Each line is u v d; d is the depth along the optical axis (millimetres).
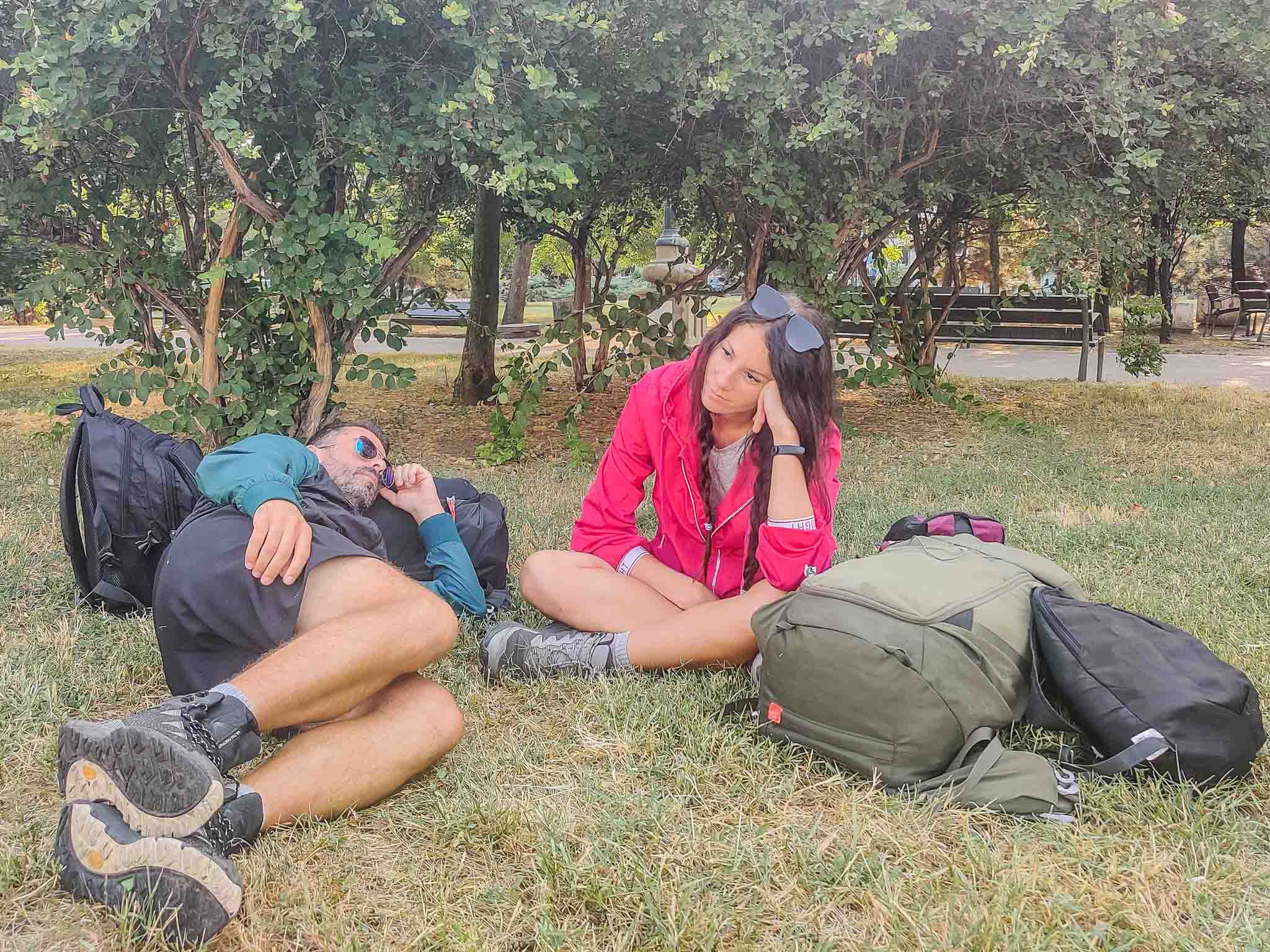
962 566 2602
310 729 2262
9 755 2318
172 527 3125
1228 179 7668
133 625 3158
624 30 5148
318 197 5141
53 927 1718
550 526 4629
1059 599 2533
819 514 2914
